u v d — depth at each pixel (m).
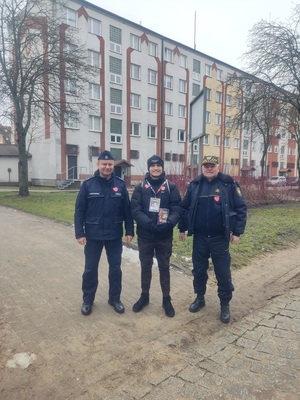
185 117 38.06
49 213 10.59
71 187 27.53
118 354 2.87
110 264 3.78
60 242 6.82
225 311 3.59
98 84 29.30
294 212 11.65
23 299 3.98
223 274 3.58
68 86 21.59
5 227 8.45
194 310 3.76
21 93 16.05
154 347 3.00
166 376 2.58
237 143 45.00
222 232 3.59
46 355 2.83
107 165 3.61
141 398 2.33
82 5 27.77
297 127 23.41
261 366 2.73
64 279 4.68
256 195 13.70
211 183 3.65
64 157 27.89
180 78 36.97
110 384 2.48
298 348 3.01
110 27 29.88
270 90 15.89
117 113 31.06
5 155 29.11
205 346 3.04
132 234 3.85
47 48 16.38
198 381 2.52
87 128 29.12
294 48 15.32
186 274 4.98
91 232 3.63
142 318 3.57
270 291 4.48
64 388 2.43
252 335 3.26
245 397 2.35
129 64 31.56
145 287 3.77
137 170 33.22
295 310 3.86
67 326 3.35
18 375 2.56
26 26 15.70
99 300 4.04
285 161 56.06
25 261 5.49
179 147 37.62
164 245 3.67
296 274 5.18
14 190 22.11
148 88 33.69
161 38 34.34
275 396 2.36
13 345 2.97
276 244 6.93
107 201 3.63
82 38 27.83
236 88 17.41
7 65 15.79
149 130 34.28
